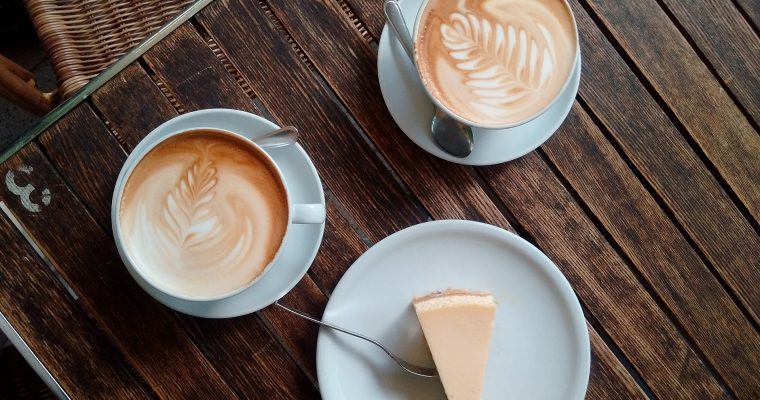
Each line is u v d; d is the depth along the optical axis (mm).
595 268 842
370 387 814
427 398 823
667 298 848
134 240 769
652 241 847
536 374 821
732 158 858
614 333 841
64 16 879
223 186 777
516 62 797
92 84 796
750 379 850
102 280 798
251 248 778
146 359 800
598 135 846
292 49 821
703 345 849
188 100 808
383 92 808
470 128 806
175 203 773
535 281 818
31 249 790
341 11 826
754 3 868
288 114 820
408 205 831
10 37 1111
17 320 785
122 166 797
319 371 794
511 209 837
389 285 816
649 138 852
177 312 807
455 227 806
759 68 864
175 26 806
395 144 829
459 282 822
